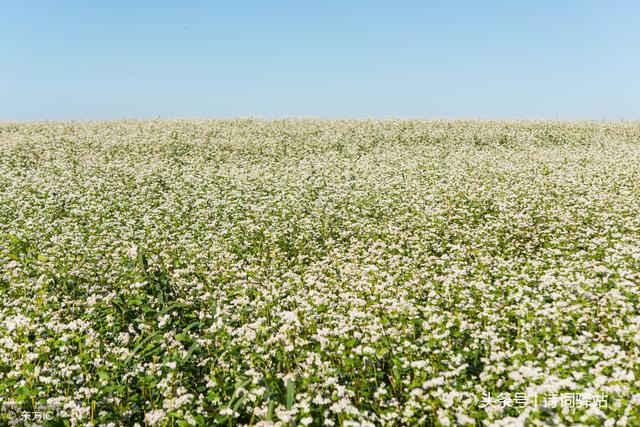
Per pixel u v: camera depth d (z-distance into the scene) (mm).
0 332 7867
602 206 16078
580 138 33406
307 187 19172
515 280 10180
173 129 34594
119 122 39906
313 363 6852
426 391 6277
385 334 7621
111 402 6227
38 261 11234
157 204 17250
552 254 12203
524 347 7320
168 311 8594
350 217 15484
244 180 20234
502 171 21734
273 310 8852
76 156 25891
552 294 9000
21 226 14617
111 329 8172
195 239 13766
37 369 6574
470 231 13938
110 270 11172
